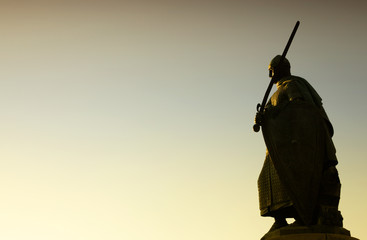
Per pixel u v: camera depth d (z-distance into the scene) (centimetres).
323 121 2455
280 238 2312
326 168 2417
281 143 2433
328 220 2341
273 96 2552
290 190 2391
